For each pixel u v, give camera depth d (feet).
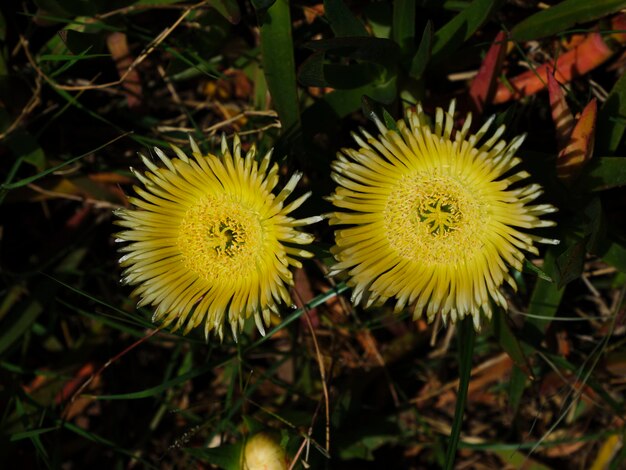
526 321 1.37
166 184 1.17
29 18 1.43
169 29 1.34
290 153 1.29
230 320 1.16
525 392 1.56
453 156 1.11
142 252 1.19
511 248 1.11
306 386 1.53
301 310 1.31
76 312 1.57
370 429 1.50
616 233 1.29
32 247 1.59
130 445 1.58
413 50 1.24
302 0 1.40
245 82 1.51
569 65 1.35
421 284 1.17
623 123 1.22
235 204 1.18
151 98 1.53
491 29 1.41
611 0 1.20
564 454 1.56
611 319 1.44
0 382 1.49
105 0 1.32
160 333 1.52
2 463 1.46
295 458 1.28
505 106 1.45
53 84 1.38
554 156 1.23
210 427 1.56
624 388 1.50
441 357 1.53
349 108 1.28
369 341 1.52
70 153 1.53
